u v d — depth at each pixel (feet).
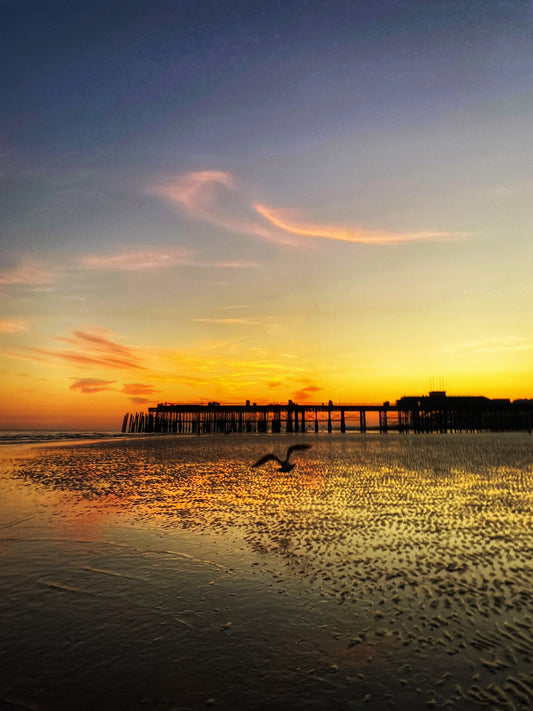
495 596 24.62
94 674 17.97
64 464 90.68
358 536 36.37
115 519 42.29
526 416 328.29
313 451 123.24
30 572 28.68
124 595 25.35
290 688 17.06
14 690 16.89
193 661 18.89
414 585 26.35
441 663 18.51
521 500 50.93
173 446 149.59
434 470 78.59
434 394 347.97
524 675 17.49
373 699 16.34
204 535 36.88
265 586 26.50
